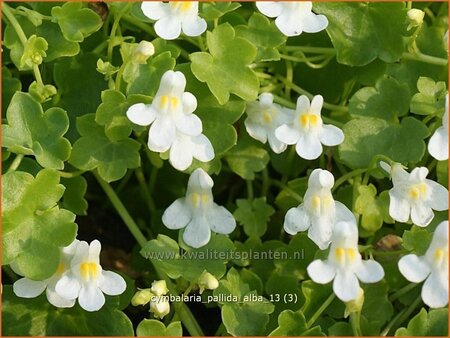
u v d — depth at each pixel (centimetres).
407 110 20
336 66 22
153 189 22
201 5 20
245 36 21
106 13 22
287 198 22
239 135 21
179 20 19
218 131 20
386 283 20
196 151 19
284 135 19
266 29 21
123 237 22
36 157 18
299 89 22
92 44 22
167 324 20
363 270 18
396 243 21
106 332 18
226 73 19
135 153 19
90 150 19
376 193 20
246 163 21
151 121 18
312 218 19
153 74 19
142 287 21
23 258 17
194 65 19
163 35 19
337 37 21
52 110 19
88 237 22
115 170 19
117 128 19
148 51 19
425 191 19
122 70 19
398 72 22
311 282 19
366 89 21
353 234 17
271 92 22
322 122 20
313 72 22
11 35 20
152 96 19
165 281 18
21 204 18
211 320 21
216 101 20
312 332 18
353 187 20
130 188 23
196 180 19
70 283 18
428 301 17
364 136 20
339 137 19
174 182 22
